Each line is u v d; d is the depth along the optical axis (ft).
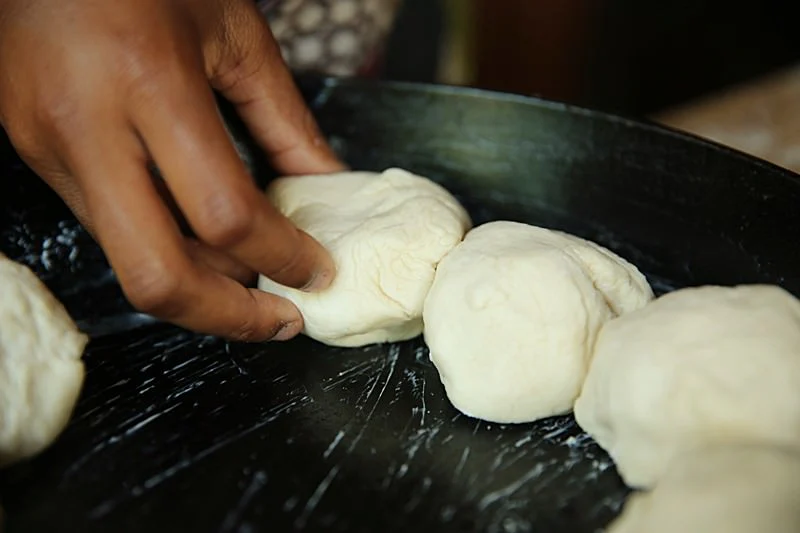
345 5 1.58
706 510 0.80
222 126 0.95
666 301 0.97
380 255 1.09
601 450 0.98
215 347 1.14
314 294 1.09
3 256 1.06
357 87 1.34
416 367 1.10
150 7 0.99
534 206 1.31
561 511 0.92
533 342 0.98
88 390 1.08
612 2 2.52
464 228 1.15
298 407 1.05
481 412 1.01
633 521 0.84
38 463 0.98
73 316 1.19
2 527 0.89
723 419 0.87
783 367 0.88
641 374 0.91
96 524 0.91
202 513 0.92
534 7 2.44
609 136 1.25
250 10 1.17
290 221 1.08
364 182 1.21
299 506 0.93
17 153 1.14
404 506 0.92
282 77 1.22
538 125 1.29
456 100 1.32
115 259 0.95
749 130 1.82
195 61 0.99
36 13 0.98
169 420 1.03
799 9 2.64
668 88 2.73
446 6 1.92
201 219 0.92
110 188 0.94
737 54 2.73
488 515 0.91
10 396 0.96
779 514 0.79
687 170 1.19
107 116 0.95
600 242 1.26
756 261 1.13
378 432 1.01
